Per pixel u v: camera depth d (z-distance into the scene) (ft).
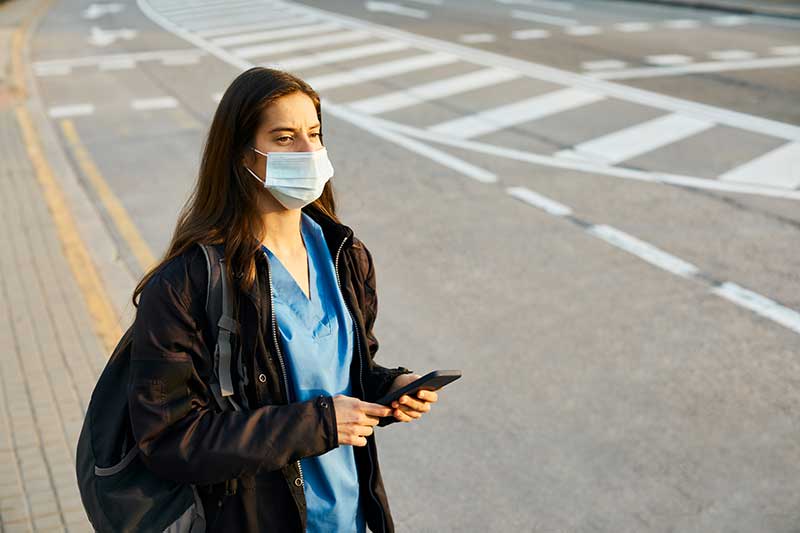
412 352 19.01
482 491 14.49
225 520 7.14
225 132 6.96
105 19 80.07
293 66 53.01
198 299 6.86
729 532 13.34
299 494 7.26
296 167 6.95
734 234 25.08
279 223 7.32
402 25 66.69
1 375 17.69
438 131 37.24
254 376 6.99
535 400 17.06
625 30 60.49
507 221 26.58
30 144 37.73
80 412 16.24
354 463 7.77
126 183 31.76
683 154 32.89
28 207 29.07
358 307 7.73
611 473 14.83
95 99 46.39
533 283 22.26
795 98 40.47
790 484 14.42
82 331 19.72
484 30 62.59
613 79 45.52
